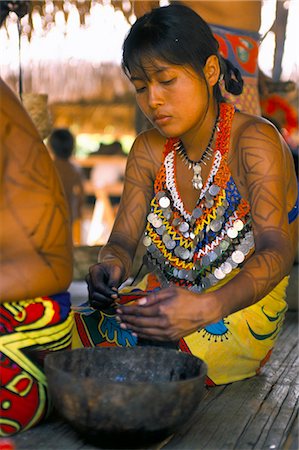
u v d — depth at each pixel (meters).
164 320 1.76
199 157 2.26
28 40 4.75
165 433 1.68
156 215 2.32
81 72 7.70
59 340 1.86
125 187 2.46
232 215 2.22
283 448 1.78
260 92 4.30
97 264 2.23
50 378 1.70
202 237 2.23
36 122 3.72
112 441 1.70
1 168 1.77
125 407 1.62
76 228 7.07
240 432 1.88
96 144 11.55
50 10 4.84
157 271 2.32
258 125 2.18
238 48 3.31
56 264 1.82
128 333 2.19
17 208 1.77
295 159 4.08
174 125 2.12
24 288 1.76
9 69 4.57
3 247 1.77
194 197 2.28
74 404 1.65
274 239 2.05
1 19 2.38
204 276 2.24
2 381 1.78
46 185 1.83
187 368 1.86
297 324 3.34
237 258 2.21
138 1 3.53
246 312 2.28
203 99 2.13
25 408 1.81
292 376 2.43
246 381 2.36
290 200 2.34
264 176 2.12
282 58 5.22
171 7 2.11
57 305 1.85
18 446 1.76
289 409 2.07
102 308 2.15
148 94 2.10
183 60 2.06
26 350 1.81
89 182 9.99
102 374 1.91
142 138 2.45
